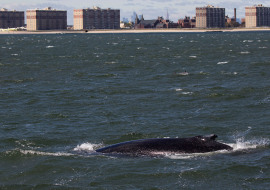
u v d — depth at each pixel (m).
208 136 35.25
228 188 28.34
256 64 111.25
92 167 32.06
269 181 29.28
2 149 37.22
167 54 163.75
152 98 62.22
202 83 77.88
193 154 33.81
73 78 88.88
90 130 43.78
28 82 83.00
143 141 35.19
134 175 30.44
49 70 106.25
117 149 34.91
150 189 28.34
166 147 34.28
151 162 32.50
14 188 28.88
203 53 164.88
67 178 30.28
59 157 34.28
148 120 47.97
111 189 28.42
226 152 34.53
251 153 34.59
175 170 31.11
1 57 158.62
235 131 42.44
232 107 54.25
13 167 32.50
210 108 54.12
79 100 61.78
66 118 49.59
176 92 67.06
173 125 45.38
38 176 30.78
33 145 38.50
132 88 72.50
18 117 50.41
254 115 49.16
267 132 41.62
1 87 76.31
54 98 63.88
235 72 93.38
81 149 36.91
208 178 29.89
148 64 119.56
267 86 70.50
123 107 55.84
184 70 100.94
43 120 48.72
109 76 91.50
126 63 124.31
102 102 59.78
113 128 44.50
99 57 152.00
